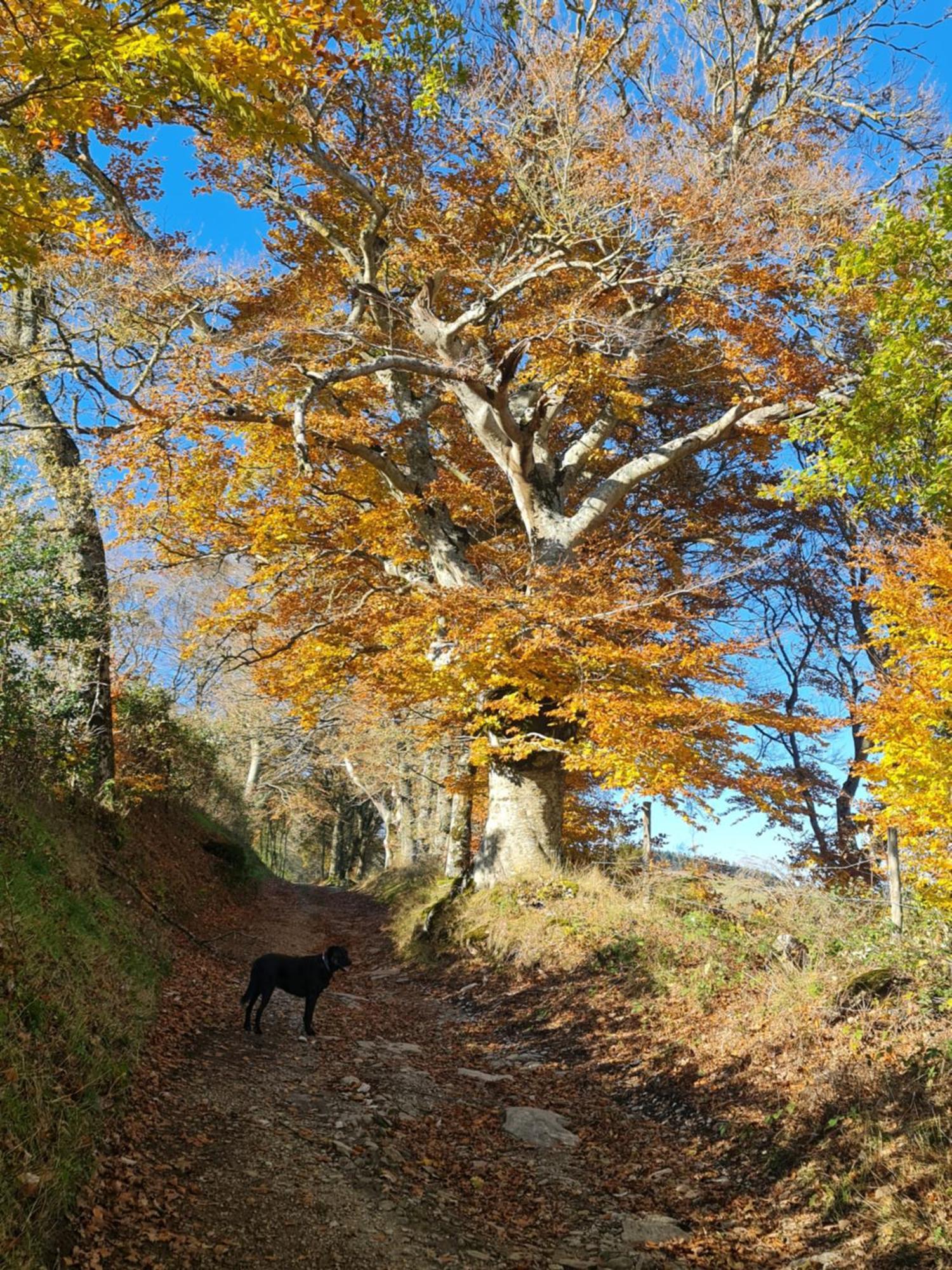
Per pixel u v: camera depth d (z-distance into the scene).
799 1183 6.82
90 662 13.39
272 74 6.16
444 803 33.75
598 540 20.95
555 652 15.48
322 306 19.11
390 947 20.06
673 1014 10.55
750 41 20.27
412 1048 10.98
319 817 51.38
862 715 10.52
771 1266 6.02
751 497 23.78
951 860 9.62
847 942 9.91
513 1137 8.16
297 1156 6.58
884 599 10.63
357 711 27.23
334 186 18.88
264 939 17.77
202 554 18.77
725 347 18.09
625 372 18.30
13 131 6.18
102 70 5.62
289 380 17.27
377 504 19.56
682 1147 8.16
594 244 18.14
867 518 15.70
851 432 10.85
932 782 9.67
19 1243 4.16
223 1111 7.11
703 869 13.58
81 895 9.56
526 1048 11.52
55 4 5.20
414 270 19.42
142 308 14.19
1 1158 4.49
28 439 12.74
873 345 16.83
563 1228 6.47
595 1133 8.56
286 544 18.47
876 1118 6.87
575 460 20.31
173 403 14.88
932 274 9.95
